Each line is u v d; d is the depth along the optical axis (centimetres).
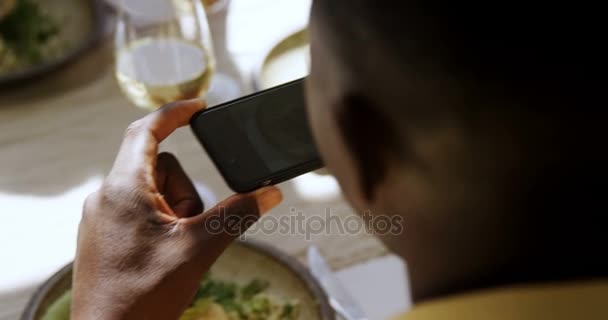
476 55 34
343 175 43
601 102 33
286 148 72
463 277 40
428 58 35
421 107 36
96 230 73
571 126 34
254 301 87
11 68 120
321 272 93
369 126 39
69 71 122
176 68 106
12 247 98
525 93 34
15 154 110
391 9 36
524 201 36
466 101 35
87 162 109
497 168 36
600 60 33
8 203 103
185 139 111
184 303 72
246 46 127
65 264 96
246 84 120
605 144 34
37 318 82
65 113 116
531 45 33
